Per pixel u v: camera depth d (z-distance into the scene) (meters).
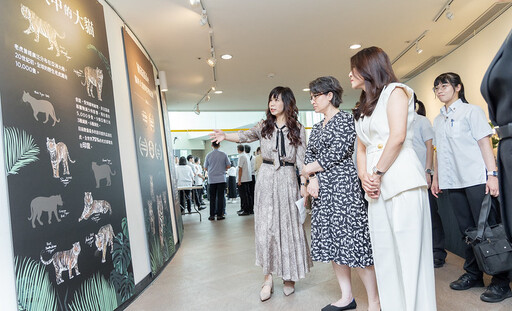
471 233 2.00
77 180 1.94
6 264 1.41
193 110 8.88
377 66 1.45
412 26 4.16
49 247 1.64
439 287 2.24
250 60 5.14
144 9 3.35
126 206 2.58
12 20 1.57
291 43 4.54
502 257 1.87
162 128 4.77
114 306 2.14
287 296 2.29
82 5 2.27
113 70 2.76
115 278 2.21
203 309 2.17
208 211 8.77
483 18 4.02
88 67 2.24
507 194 0.81
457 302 1.97
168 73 5.56
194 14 3.54
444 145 2.30
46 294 1.58
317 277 2.66
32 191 1.57
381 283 1.43
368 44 4.71
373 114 1.44
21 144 1.54
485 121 2.04
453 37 4.59
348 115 1.91
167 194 4.05
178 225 4.57
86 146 2.08
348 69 5.84
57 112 1.83
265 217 2.31
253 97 7.67
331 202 1.88
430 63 5.74
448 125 2.25
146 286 2.73
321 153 1.94
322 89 1.97
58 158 1.79
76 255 1.84
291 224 2.29
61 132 1.84
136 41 3.94
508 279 1.99
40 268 1.56
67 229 1.79
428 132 2.76
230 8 3.48
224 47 4.54
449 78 2.25
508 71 0.74
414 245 1.29
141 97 3.39
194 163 9.59
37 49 1.73
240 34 4.14
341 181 1.86
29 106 1.62
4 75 1.49
